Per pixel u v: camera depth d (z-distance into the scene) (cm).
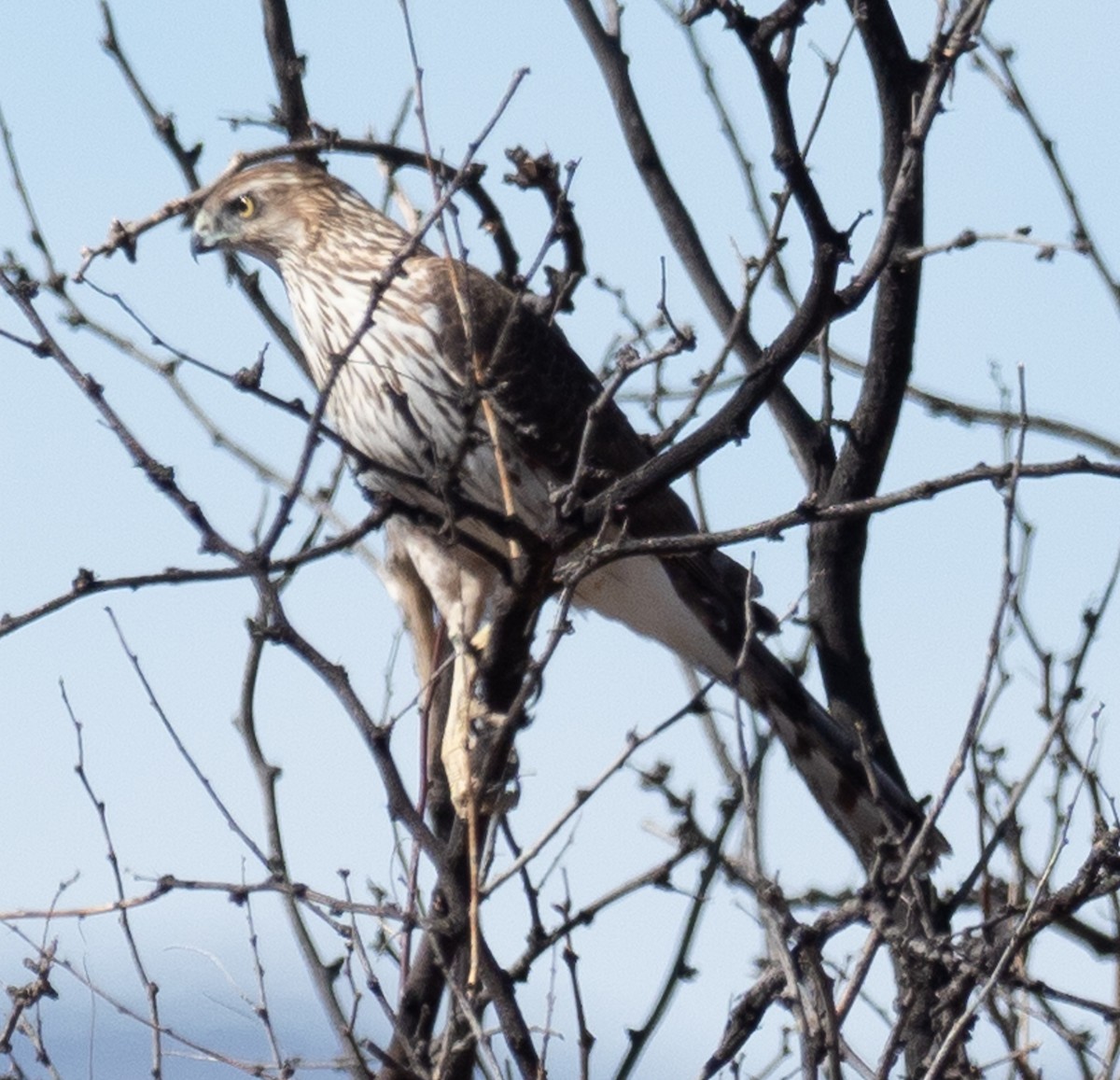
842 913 761
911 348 1072
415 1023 810
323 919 782
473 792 743
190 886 780
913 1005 746
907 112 1047
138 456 684
